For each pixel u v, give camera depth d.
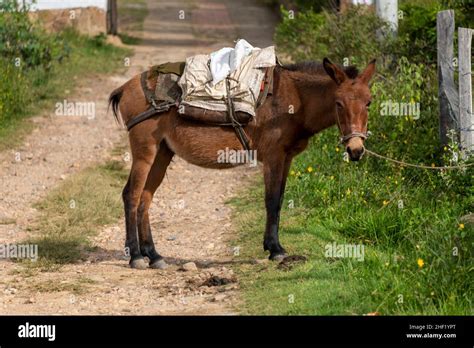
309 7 23.27
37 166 14.53
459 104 10.95
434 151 11.39
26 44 19.53
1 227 11.26
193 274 9.16
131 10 33.78
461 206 10.09
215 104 9.04
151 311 7.88
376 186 11.05
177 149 9.34
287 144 9.12
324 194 11.13
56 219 11.62
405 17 17.16
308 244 9.70
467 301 7.53
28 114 17.80
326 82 8.82
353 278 8.25
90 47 24.50
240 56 9.18
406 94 12.23
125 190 9.62
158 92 9.30
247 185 13.33
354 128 8.41
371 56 14.76
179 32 29.19
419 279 7.84
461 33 10.82
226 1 36.03
